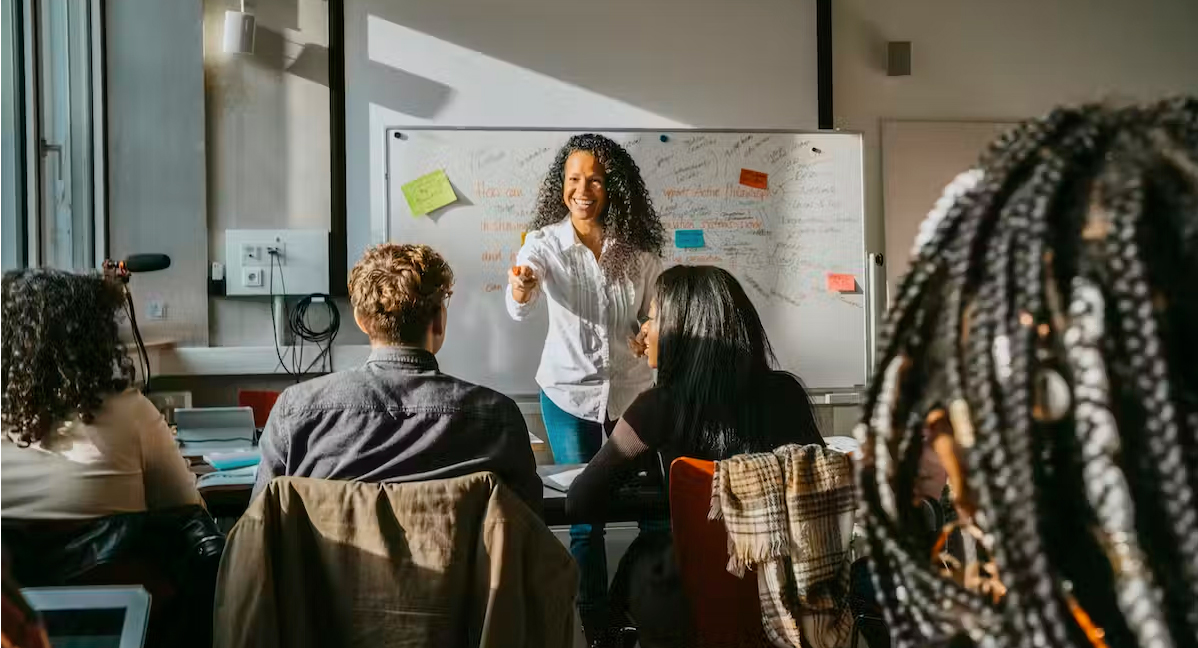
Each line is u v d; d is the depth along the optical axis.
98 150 3.89
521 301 3.67
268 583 1.50
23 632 0.83
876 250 4.41
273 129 4.07
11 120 2.97
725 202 4.21
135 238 3.96
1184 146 0.47
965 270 0.49
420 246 1.80
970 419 0.48
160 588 1.74
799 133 4.25
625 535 4.05
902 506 0.54
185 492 1.88
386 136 4.09
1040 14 4.48
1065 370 0.45
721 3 4.29
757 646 1.83
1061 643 0.43
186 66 3.98
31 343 1.72
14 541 1.68
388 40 4.15
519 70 4.21
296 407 1.66
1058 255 0.47
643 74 4.27
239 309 4.06
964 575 0.55
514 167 4.13
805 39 4.32
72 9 3.76
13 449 1.72
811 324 4.27
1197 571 0.41
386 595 1.51
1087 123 0.51
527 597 1.55
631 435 2.02
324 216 4.11
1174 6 4.53
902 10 4.43
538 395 4.15
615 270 4.09
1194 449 0.41
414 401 1.65
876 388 0.55
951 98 4.46
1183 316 0.44
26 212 3.04
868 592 1.92
